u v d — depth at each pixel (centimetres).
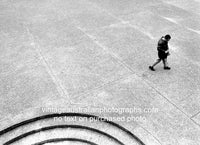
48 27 1215
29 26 1220
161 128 671
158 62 897
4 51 1005
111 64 948
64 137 656
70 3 1528
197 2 1634
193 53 1032
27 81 842
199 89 825
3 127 651
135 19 1333
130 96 787
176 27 1259
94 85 834
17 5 1477
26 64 932
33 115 695
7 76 862
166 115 716
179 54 1024
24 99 760
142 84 843
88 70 909
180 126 680
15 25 1227
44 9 1430
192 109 741
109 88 820
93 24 1262
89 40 1109
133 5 1529
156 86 835
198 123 693
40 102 749
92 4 1523
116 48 1055
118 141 643
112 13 1402
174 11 1463
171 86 837
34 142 639
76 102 753
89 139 653
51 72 892
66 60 963
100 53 1016
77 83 841
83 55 998
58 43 1077
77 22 1277
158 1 1620
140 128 668
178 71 917
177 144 625
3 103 740
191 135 653
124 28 1230
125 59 982
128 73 899
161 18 1358
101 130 672
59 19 1305
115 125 686
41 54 995
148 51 1038
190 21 1334
